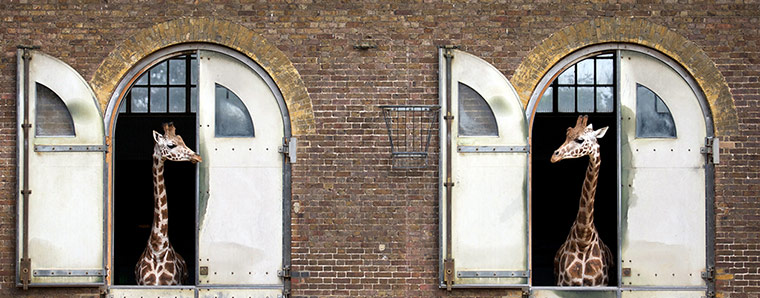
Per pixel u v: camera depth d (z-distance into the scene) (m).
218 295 8.64
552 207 12.03
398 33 8.66
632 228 8.66
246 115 8.67
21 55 8.55
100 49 8.65
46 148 8.55
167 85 10.05
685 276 8.66
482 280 8.56
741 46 8.66
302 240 8.62
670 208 8.66
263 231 8.63
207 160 8.64
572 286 8.71
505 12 8.65
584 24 8.63
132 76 8.72
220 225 8.63
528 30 8.66
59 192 8.55
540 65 8.63
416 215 8.62
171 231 12.17
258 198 8.63
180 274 9.17
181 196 12.16
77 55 8.65
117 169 12.11
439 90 8.54
